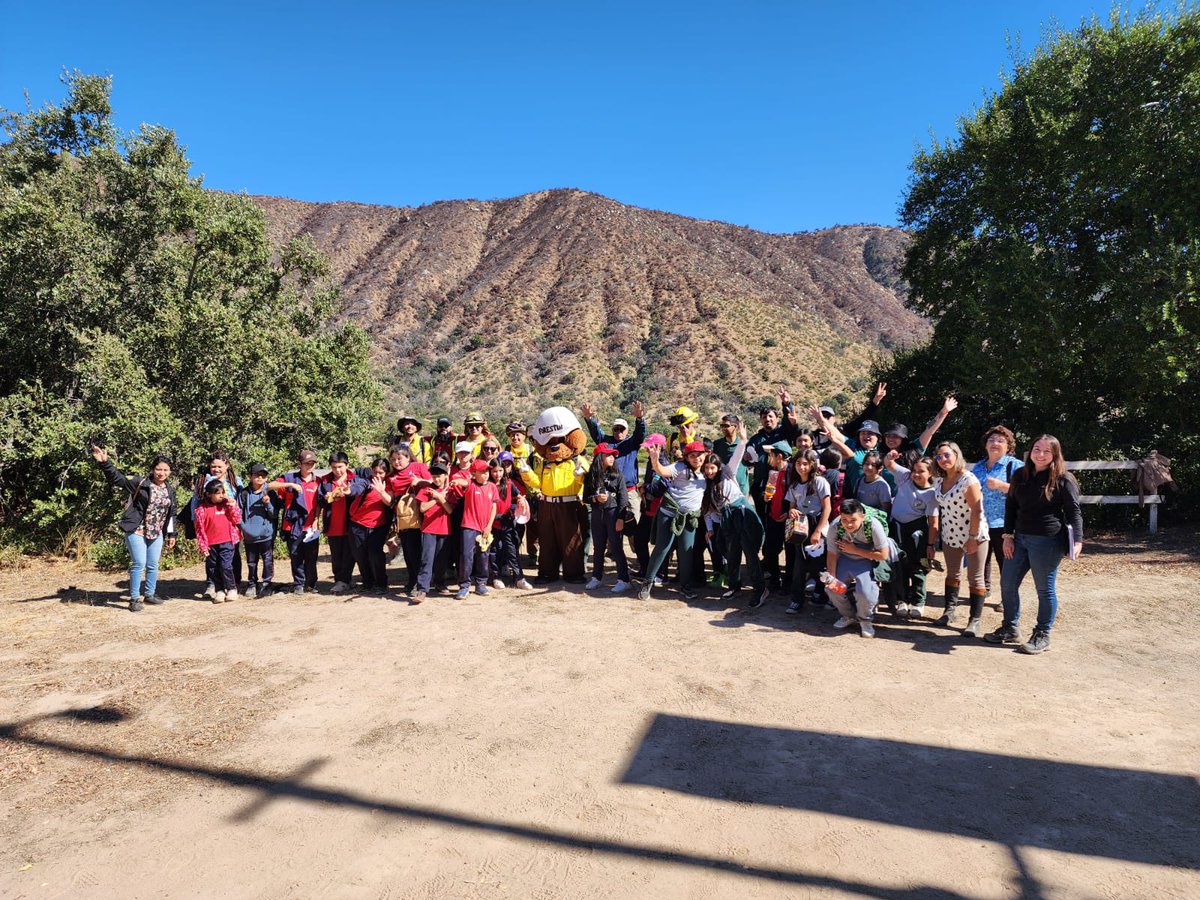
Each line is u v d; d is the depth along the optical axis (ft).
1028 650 18.06
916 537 21.56
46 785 12.28
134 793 11.99
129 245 43.14
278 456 42.04
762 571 23.20
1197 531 33.81
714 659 18.02
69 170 42.98
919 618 21.49
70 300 40.06
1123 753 12.78
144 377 38.19
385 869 9.86
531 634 20.31
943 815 10.97
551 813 11.21
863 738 13.58
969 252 54.03
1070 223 44.34
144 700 15.89
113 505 36.09
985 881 9.40
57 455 36.37
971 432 55.11
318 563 33.42
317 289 50.67
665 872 9.71
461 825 10.91
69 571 30.91
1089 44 45.70
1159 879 9.36
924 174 58.13
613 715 14.83
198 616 22.98
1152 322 38.01
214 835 10.72
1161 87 41.42
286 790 12.00
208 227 43.37
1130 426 44.39
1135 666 17.07
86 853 10.30
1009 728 13.87
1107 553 30.42
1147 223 40.86
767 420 28.40
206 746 13.66
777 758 12.90
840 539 19.76
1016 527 18.52
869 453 22.00
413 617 22.33
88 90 44.04
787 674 16.92
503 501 25.79
